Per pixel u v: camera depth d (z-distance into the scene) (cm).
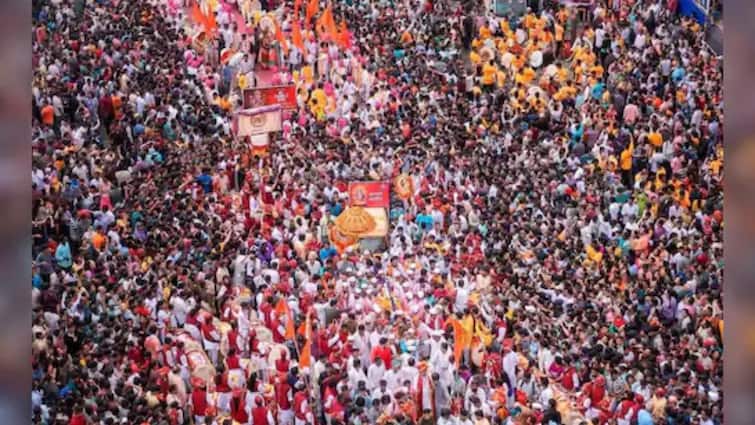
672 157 4131
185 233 3581
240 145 4106
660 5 4697
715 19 4450
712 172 4016
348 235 3784
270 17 4747
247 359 3014
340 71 4812
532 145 4544
